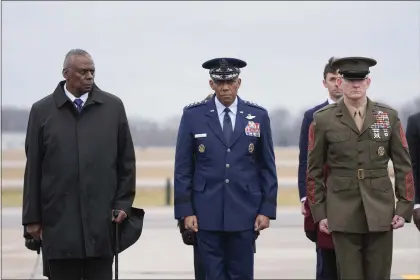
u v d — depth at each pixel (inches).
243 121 307.7
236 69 306.7
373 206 282.2
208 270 305.9
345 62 284.2
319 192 291.4
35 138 296.0
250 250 308.3
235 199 304.3
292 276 465.4
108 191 296.0
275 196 308.8
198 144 307.4
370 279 287.6
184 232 313.7
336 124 286.8
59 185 292.5
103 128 296.5
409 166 286.7
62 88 298.2
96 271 300.0
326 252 324.8
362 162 284.2
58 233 292.5
